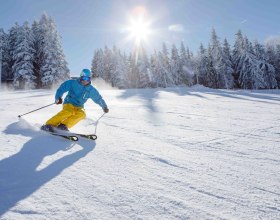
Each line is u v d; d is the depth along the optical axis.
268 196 2.63
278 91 31.47
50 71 39.28
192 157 3.90
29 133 4.89
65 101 5.32
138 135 5.23
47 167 3.28
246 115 8.83
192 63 63.06
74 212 2.28
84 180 2.94
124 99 14.14
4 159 3.48
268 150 4.40
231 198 2.58
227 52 56.28
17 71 38.75
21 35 39.25
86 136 4.63
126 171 3.24
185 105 11.78
